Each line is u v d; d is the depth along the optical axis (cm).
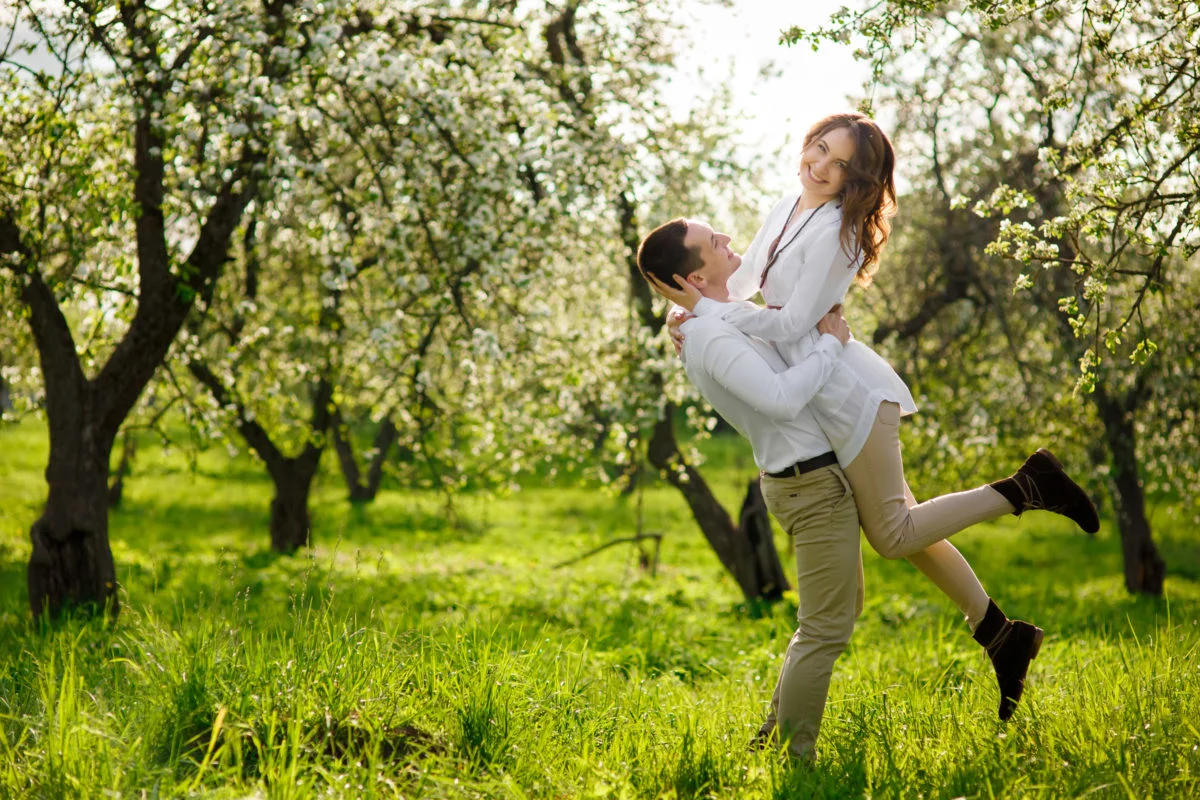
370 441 2617
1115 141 396
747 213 1221
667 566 1638
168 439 1057
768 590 1141
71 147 683
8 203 691
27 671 422
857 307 1194
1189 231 376
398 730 327
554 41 988
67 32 630
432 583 1171
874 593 1299
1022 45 989
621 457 1146
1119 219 390
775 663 633
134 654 436
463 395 1089
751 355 331
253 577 1125
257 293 1272
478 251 798
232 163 763
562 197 882
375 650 374
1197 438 1175
